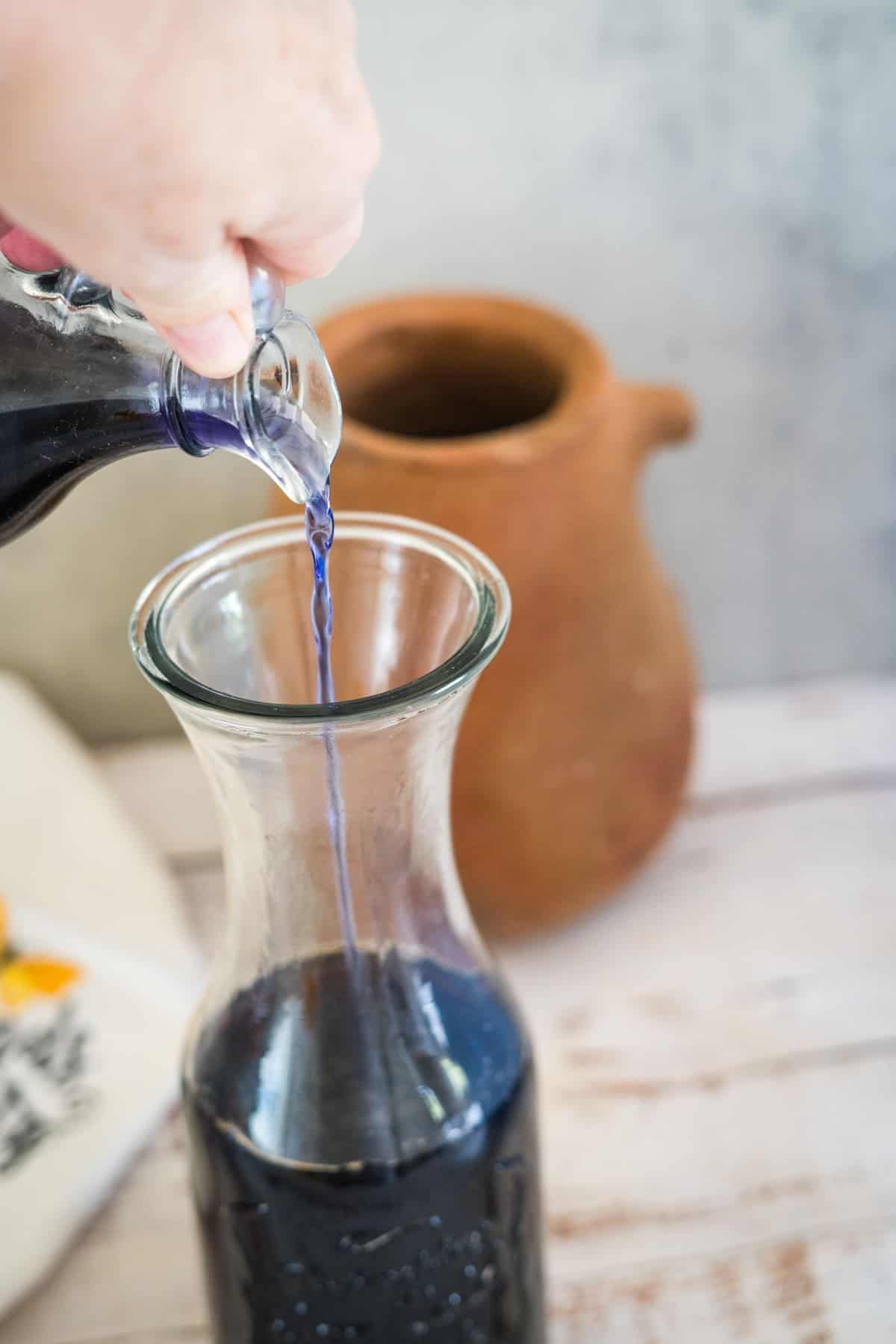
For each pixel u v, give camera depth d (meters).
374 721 0.42
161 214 0.38
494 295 0.70
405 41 0.69
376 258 0.74
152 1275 0.62
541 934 0.74
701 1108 0.67
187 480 0.78
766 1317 0.61
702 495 0.83
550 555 0.65
